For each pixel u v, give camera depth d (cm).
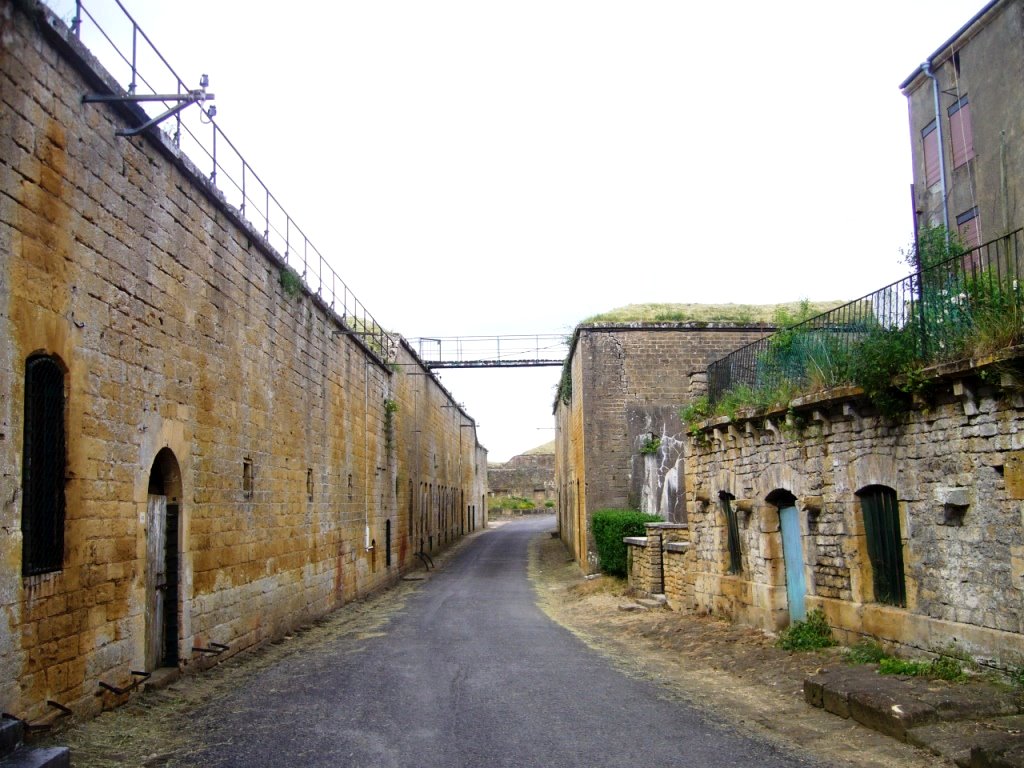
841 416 1048
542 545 4366
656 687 974
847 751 687
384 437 2578
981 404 814
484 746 716
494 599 2152
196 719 830
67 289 781
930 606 887
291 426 1558
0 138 682
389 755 689
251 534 1317
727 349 2738
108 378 860
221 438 1195
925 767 632
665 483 2666
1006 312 806
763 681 972
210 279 1157
